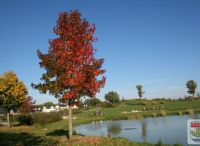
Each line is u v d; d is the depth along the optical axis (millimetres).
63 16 24000
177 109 83562
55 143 22625
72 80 22656
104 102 133875
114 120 70438
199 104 100375
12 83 52125
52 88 23859
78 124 66688
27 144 23312
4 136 29594
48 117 64688
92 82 23578
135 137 34781
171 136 33156
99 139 23531
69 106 24859
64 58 22938
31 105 70000
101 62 24375
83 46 23609
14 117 75562
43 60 23969
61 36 23859
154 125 48312
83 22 24125
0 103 51812
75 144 21375
